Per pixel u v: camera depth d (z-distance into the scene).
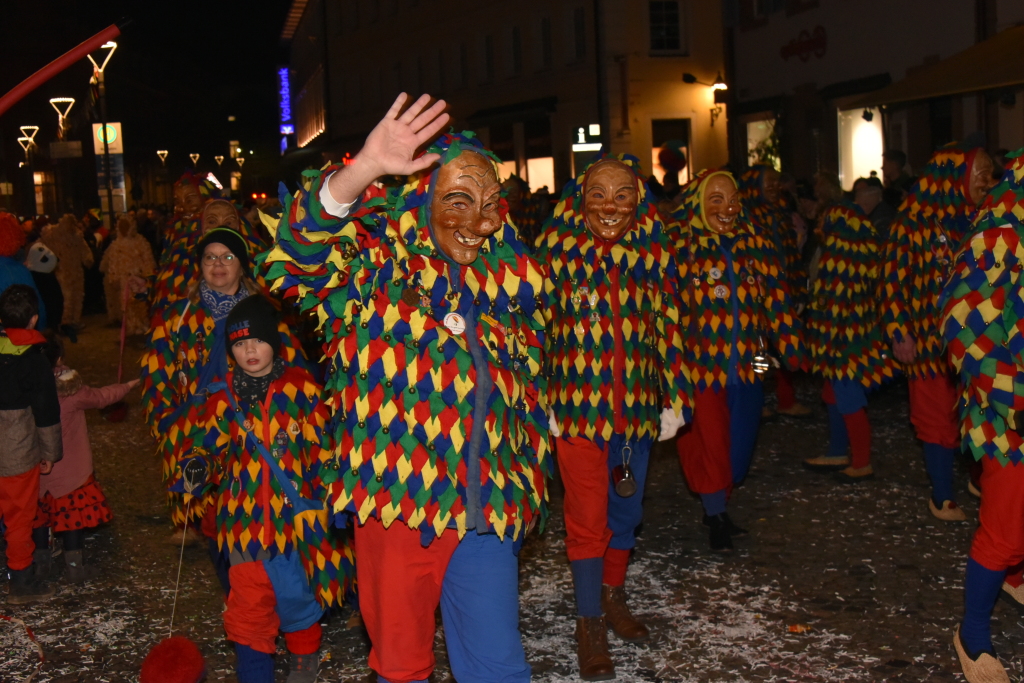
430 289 3.06
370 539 3.14
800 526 6.22
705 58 30.91
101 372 13.47
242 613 3.90
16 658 4.80
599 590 4.44
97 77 29.11
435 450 3.03
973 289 3.76
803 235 11.04
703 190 5.76
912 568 5.42
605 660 4.34
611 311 4.46
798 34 23.11
